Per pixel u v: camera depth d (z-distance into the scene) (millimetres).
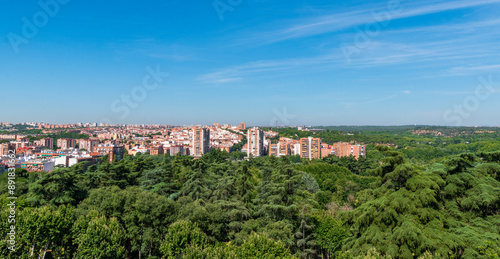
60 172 49344
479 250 26938
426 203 30828
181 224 39125
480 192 32469
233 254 33125
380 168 36656
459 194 34219
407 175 33500
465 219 32250
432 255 27047
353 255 31578
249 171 76312
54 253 41375
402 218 30781
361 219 32656
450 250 27266
